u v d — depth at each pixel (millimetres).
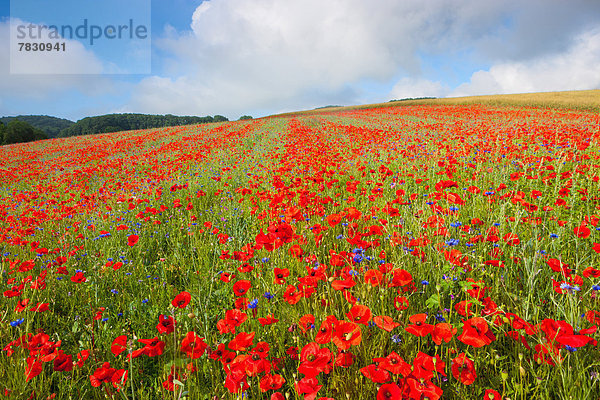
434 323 2049
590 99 38812
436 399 1322
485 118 21875
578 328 1715
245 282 2209
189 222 4969
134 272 3533
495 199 4281
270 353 2139
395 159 8672
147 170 12305
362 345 1989
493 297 2271
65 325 2773
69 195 9117
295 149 11414
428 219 3104
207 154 13734
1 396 1865
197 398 1798
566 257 2777
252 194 6113
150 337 2525
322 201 4480
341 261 2436
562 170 5727
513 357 1880
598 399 1547
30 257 4285
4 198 9586
